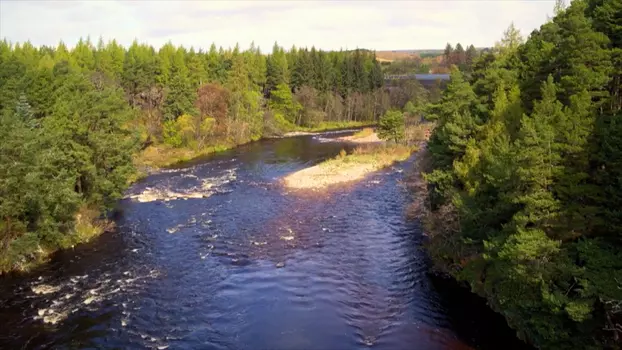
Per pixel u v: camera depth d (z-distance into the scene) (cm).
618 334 1911
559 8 4972
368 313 2648
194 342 2342
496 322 2531
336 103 12625
